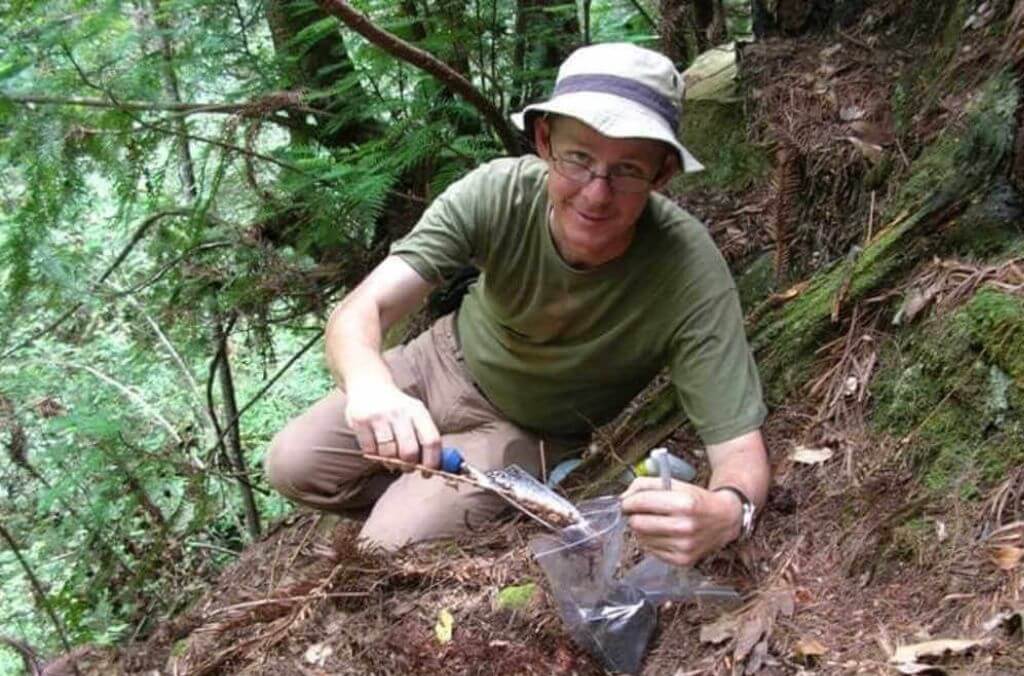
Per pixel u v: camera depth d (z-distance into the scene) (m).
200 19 3.53
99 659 2.35
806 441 2.22
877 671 1.55
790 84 3.24
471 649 1.92
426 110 3.48
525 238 2.24
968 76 2.60
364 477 2.82
